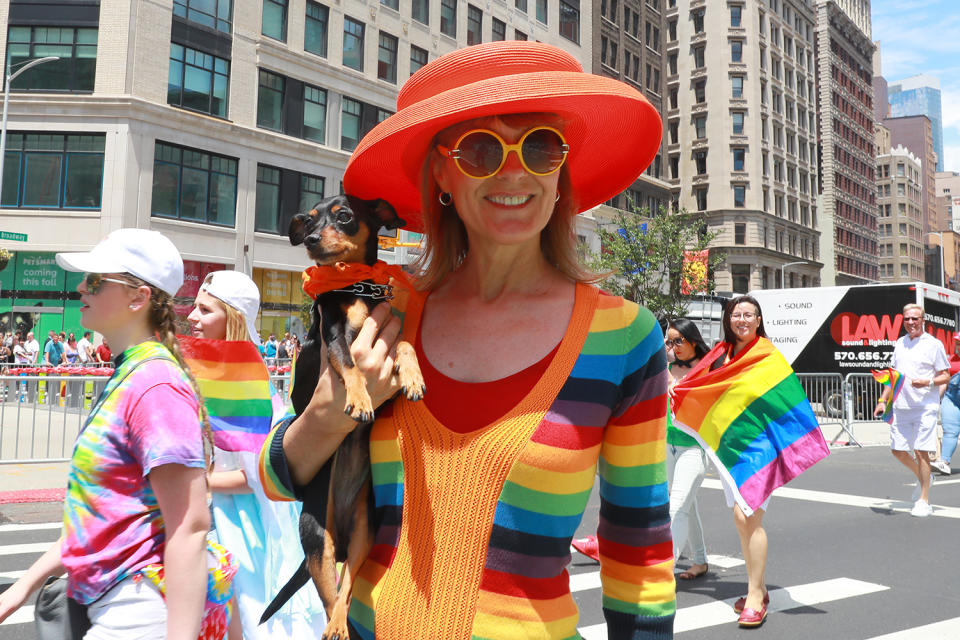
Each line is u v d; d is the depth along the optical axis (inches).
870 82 3472.0
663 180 1893.5
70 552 76.0
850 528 283.3
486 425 54.9
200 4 991.6
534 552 52.7
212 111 1006.4
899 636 171.0
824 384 679.7
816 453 183.0
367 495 61.0
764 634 172.9
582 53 1566.2
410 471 56.4
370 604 56.3
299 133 1096.2
